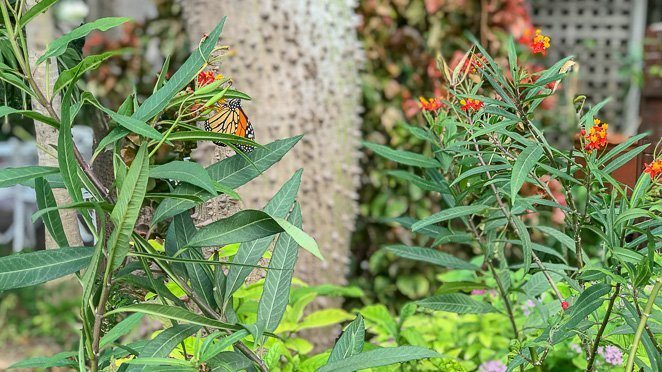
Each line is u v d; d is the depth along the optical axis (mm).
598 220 1454
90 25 1195
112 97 3850
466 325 2396
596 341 1411
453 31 3635
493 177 1557
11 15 1464
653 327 1416
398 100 3627
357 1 3586
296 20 2943
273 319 1287
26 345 4395
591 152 1403
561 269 1582
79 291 4574
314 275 3008
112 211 1106
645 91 6102
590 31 6031
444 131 1701
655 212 1431
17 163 5230
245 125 1562
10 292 4598
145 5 5164
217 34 1216
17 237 5566
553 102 3279
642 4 6016
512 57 1446
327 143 3020
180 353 1601
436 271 3615
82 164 1193
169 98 1198
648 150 1732
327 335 2760
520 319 2252
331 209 3049
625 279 1341
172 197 1169
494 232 1753
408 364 1851
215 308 1277
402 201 3645
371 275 3684
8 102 1549
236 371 1231
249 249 1288
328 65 3010
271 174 2869
